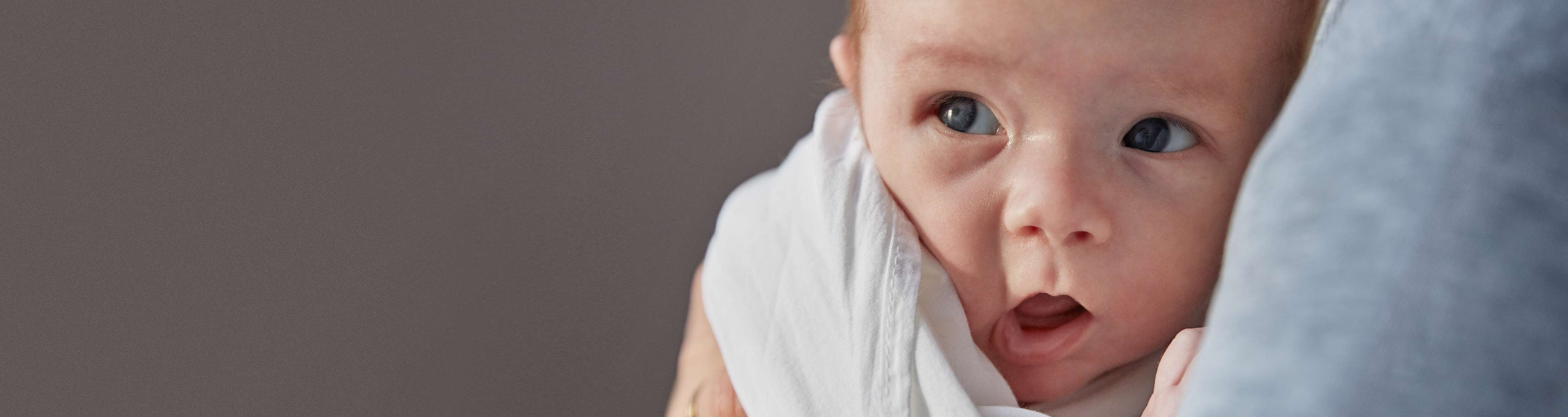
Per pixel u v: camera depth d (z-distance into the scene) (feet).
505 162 2.46
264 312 2.39
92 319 2.32
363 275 2.42
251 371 2.38
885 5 1.47
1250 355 0.73
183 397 2.36
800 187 1.69
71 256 2.31
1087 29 1.35
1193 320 1.46
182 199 2.34
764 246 1.68
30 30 2.27
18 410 2.31
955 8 1.40
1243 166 1.39
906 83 1.46
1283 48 1.35
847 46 1.61
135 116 2.31
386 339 2.44
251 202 2.36
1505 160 0.71
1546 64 0.73
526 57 2.44
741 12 2.49
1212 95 1.36
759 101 2.51
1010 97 1.40
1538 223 0.69
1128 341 1.47
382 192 2.42
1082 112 1.38
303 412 2.41
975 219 1.45
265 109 2.35
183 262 2.35
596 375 2.54
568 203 2.50
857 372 1.49
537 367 2.51
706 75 2.51
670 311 2.57
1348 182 0.76
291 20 2.34
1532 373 0.65
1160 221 1.40
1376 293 0.70
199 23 2.31
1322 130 0.82
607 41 2.47
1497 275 0.68
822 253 1.58
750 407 1.62
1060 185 1.39
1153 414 1.32
